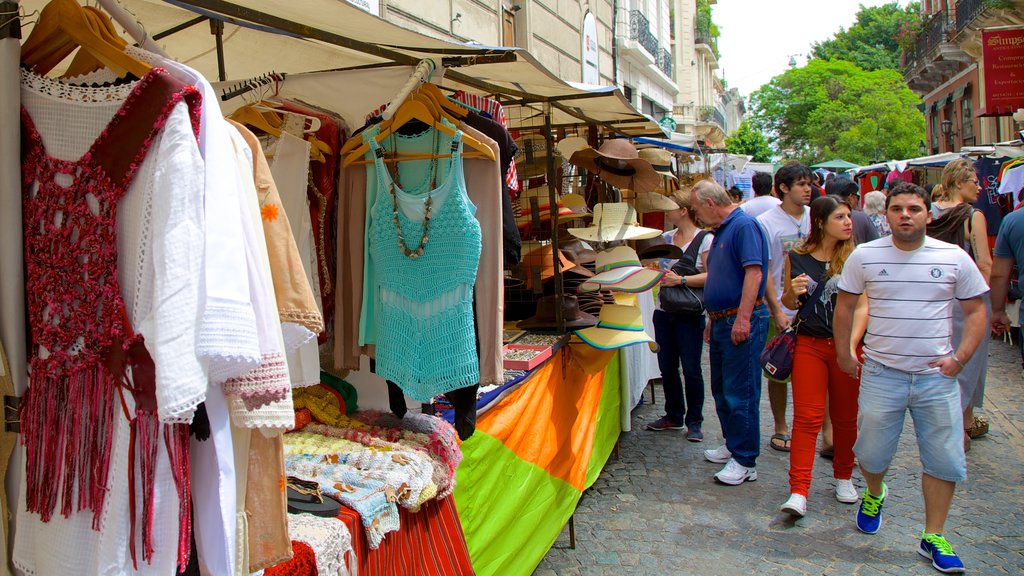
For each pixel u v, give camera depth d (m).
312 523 1.92
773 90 51.97
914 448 5.30
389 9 8.20
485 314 2.51
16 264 1.48
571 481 3.97
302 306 1.68
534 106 4.66
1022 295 4.80
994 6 16.81
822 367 4.15
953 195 5.45
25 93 1.48
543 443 3.57
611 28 19.58
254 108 2.48
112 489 1.35
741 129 37.12
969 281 3.43
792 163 5.40
